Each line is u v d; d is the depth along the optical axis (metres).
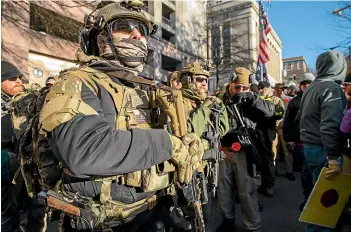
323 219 2.43
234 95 3.00
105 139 0.97
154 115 1.31
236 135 2.87
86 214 1.13
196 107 2.02
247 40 27.73
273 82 26.83
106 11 1.34
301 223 3.44
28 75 11.59
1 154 2.26
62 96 1.03
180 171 1.26
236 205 4.28
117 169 0.97
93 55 1.43
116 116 1.19
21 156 1.40
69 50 13.56
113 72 1.29
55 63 13.46
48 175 1.19
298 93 4.26
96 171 0.94
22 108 1.65
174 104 1.33
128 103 1.24
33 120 1.31
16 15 9.36
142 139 1.04
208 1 30.94
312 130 2.64
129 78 1.29
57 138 0.95
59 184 1.19
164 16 28.14
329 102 2.36
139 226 1.41
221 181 3.03
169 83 3.15
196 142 1.27
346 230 2.54
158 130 1.14
